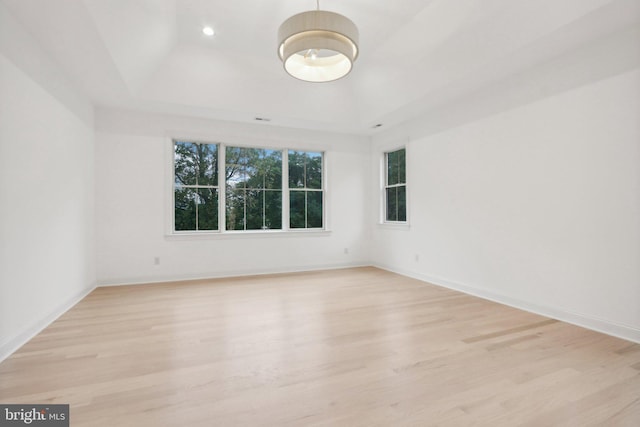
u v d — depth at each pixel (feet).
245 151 17.92
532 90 10.89
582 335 8.85
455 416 5.32
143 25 9.87
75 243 12.12
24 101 8.50
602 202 9.06
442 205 14.85
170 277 15.94
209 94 14.29
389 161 19.48
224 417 5.28
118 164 15.02
